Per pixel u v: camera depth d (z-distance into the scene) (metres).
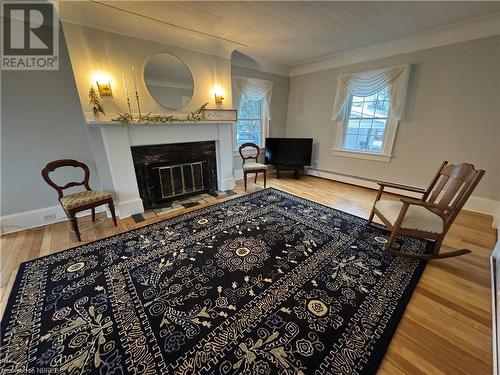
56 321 1.37
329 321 1.37
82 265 1.90
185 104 3.11
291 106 5.03
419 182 3.41
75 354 1.18
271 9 2.26
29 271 1.83
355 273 1.80
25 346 1.22
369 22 2.59
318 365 1.12
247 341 1.25
